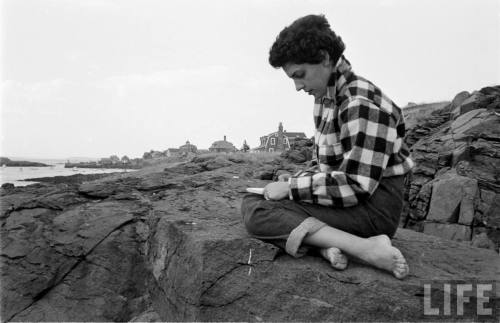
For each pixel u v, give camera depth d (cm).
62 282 295
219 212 308
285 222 202
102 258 303
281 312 197
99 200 389
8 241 316
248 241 211
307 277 199
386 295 190
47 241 315
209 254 208
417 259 229
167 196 389
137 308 282
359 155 184
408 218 620
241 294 202
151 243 294
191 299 211
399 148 203
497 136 656
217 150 5522
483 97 823
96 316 277
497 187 561
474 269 217
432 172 651
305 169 233
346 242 194
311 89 211
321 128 216
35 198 376
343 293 193
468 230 526
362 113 185
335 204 192
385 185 200
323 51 196
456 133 725
